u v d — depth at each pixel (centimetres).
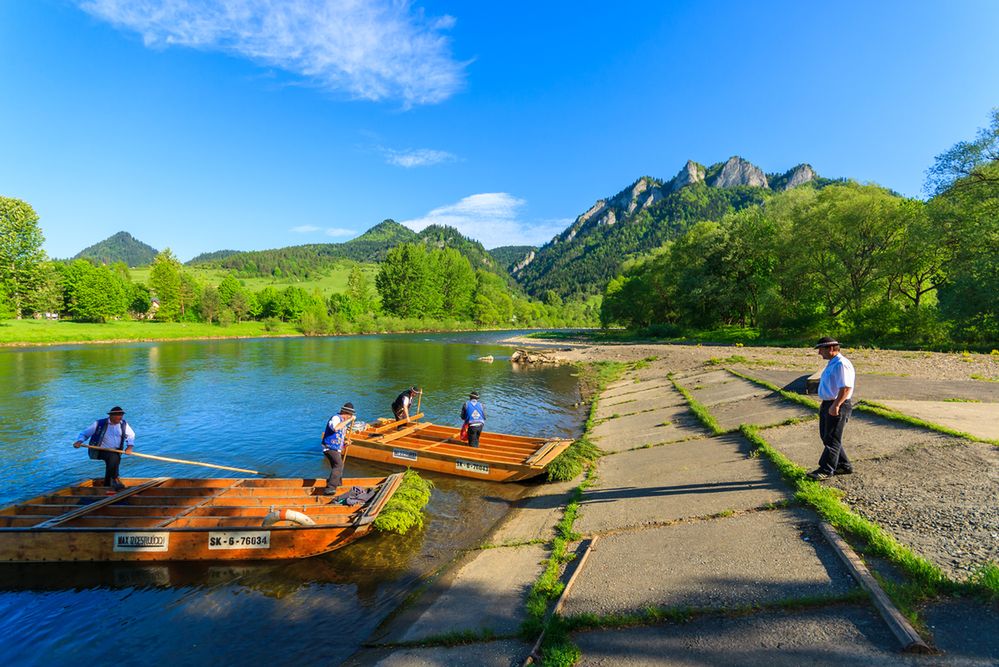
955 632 399
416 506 910
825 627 438
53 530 751
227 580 716
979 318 3045
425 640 550
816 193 4800
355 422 1459
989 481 678
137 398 2258
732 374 2161
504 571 702
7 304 5775
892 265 3822
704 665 424
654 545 678
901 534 573
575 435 1658
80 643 577
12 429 1655
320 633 586
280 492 966
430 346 6303
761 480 849
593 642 484
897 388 1509
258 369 3481
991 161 3034
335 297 11262
